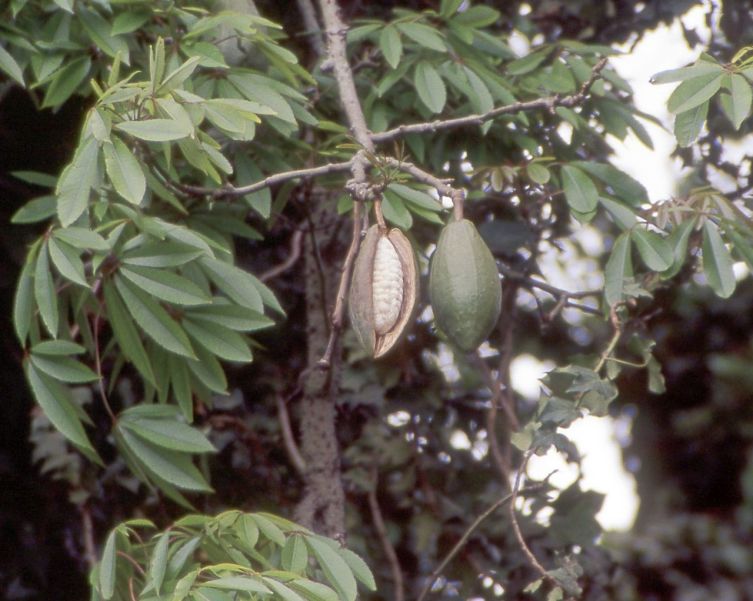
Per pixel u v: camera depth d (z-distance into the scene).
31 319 4.88
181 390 5.00
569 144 5.46
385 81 5.24
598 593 5.68
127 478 5.66
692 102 4.74
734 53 5.76
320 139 5.40
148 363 4.93
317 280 5.58
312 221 5.40
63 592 5.77
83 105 5.44
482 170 5.32
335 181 5.29
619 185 5.23
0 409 5.68
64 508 5.73
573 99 4.88
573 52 5.41
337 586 4.76
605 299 5.15
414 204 5.05
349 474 5.79
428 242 5.65
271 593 4.60
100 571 4.77
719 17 5.76
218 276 4.91
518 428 5.64
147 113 4.73
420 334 5.79
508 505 5.73
